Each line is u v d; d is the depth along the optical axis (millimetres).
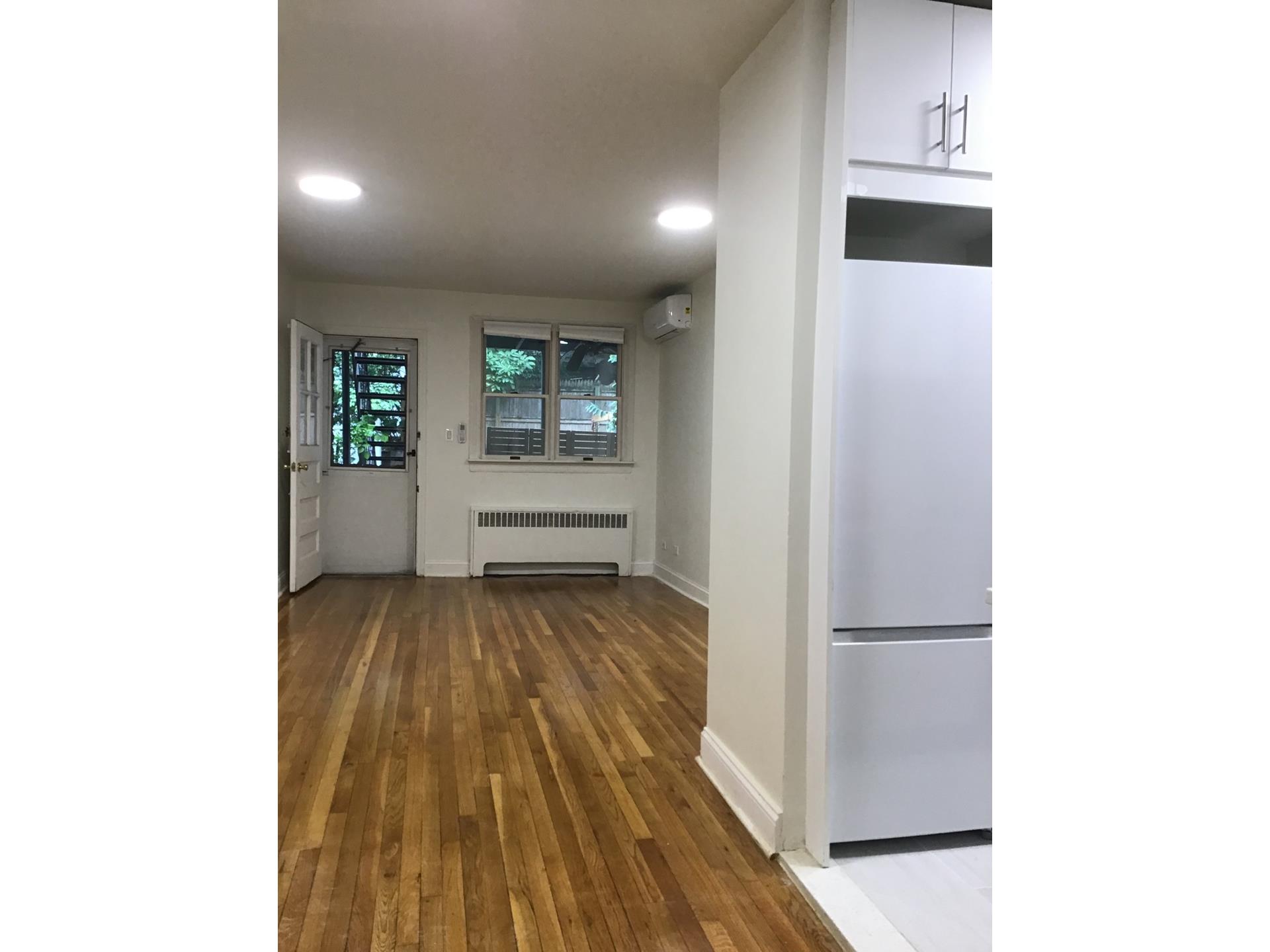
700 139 3031
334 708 3043
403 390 6332
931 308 1976
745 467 2289
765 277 2164
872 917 1702
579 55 2381
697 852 2018
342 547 6309
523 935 1653
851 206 2002
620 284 5812
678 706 3148
